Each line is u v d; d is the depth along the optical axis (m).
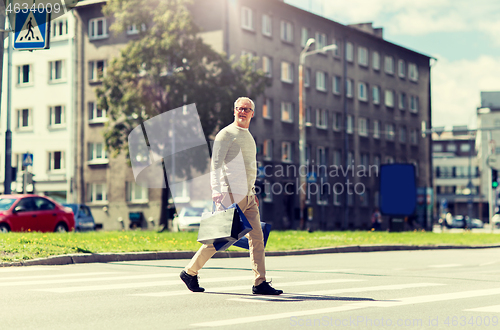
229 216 6.94
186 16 32.81
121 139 34.25
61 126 46.28
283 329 5.50
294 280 9.87
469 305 7.11
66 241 15.16
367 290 8.50
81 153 45.47
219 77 34.06
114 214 43.88
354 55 53.19
